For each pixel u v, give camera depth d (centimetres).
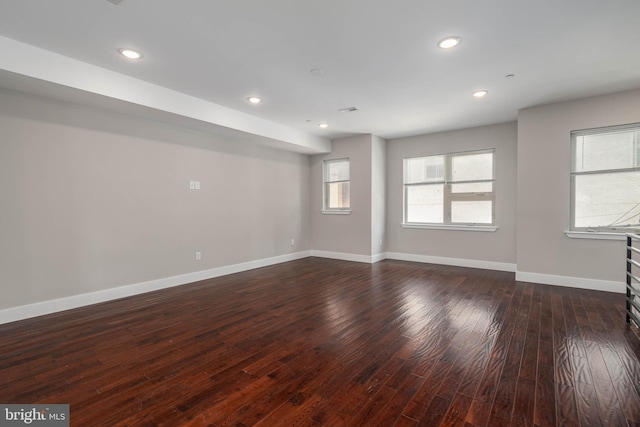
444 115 456
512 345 242
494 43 254
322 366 213
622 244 374
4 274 291
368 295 378
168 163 417
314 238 655
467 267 535
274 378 199
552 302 344
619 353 228
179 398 178
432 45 257
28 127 302
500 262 508
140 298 370
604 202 387
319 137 594
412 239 596
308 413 165
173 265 425
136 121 383
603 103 375
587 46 259
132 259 383
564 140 399
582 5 204
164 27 230
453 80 329
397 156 609
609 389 184
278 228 588
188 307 337
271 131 492
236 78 324
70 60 279
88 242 345
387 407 170
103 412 166
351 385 191
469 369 208
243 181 521
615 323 284
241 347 242
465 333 265
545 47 261
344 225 611
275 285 427
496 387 187
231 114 429
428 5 205
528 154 422
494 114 451
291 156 616
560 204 405
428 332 268
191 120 393
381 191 609
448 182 556
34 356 228
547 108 409
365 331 271
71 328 279
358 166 590
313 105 411
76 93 297
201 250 459
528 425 155
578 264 398
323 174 641
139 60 284
